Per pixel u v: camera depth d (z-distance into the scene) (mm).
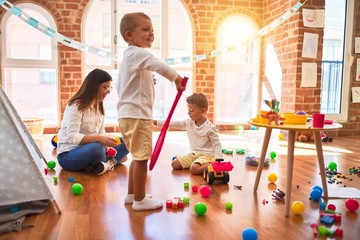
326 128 1588
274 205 1722
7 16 4055
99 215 1554
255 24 4766
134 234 1355
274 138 4008
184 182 2129
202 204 1571
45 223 1456
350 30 4398
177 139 3861
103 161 2367
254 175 2320
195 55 4176
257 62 4805
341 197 1850
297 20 3928
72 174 2297
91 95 2357
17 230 1369
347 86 4469
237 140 3852
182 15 4602
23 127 1961
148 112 1629
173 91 4703
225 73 4781
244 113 4875
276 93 4434
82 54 4258
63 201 1743
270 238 1327
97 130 2539
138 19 1633
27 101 4266
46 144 3439
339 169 2521
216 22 4613
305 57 3982
